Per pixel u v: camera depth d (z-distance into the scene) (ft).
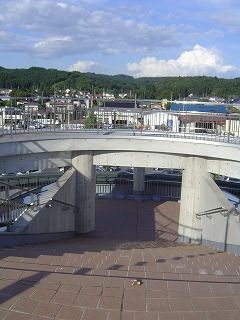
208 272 21.08
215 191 41.83
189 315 12.82
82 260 21.72
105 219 55.26
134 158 47.01
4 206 36.04
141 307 13.23
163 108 55.36
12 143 40.04
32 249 30.86
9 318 12.20
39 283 14.98
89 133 47.09
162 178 68.64
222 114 45.01
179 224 47.88
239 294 14.88
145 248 35.91
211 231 42.06
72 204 46.85
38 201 42.39
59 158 45.52
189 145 44.68
